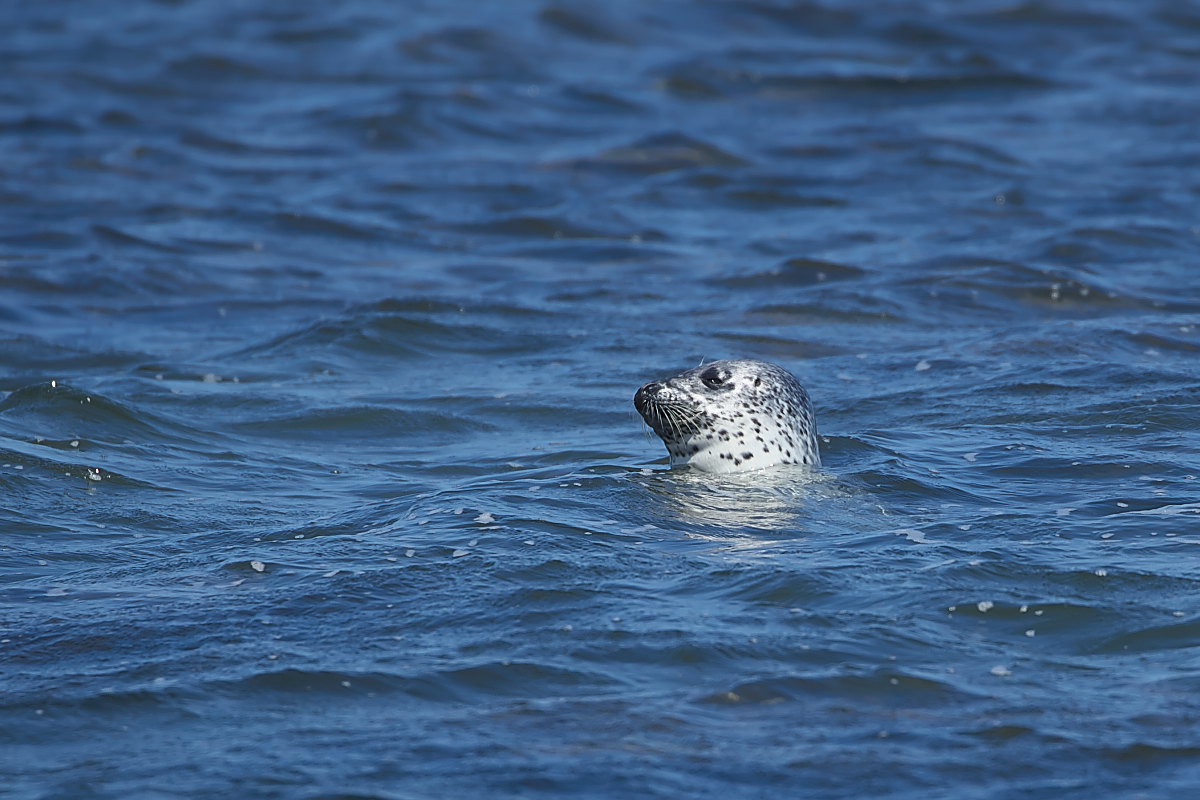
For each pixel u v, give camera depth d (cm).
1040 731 2075
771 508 3284
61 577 2908
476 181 8975
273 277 6975
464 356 5419
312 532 3133
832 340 5531
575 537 2992
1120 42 12706
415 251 7531
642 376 5012
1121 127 10025
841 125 10212
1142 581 2669
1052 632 2450
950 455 3847
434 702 2206
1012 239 7219
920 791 1916
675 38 13038
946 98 11006
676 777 1955
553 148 9769
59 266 6994
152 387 4812
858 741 2053
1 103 11094
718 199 8475
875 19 13262
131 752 2066
